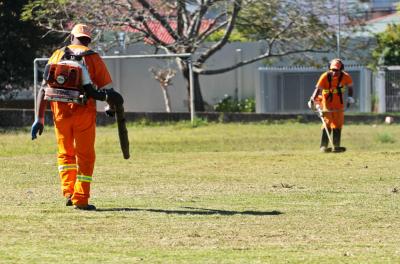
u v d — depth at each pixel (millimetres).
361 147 52938
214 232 20422
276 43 101000
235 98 108625
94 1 83688
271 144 56750
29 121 78000
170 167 37469
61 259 17062
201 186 30266
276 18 90812
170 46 89812
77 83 23531
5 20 91875
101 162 40031
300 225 21531
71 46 23891
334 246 18875
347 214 23375
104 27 84438
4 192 28031
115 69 107312
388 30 107000
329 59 105312
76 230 20453
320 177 33219
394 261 17234
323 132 46281
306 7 89812
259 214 23281
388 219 22578
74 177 24203
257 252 18062
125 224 21375
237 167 37406
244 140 60438
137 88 108125
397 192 28375
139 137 62969
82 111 23656
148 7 86875
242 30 94500
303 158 41531
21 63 94562
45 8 88250
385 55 105812
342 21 94000
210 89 109625
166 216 22750
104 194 27781
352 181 31797
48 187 29625
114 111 24562
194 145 55719
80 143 23672
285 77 105438
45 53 96312
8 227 20672
